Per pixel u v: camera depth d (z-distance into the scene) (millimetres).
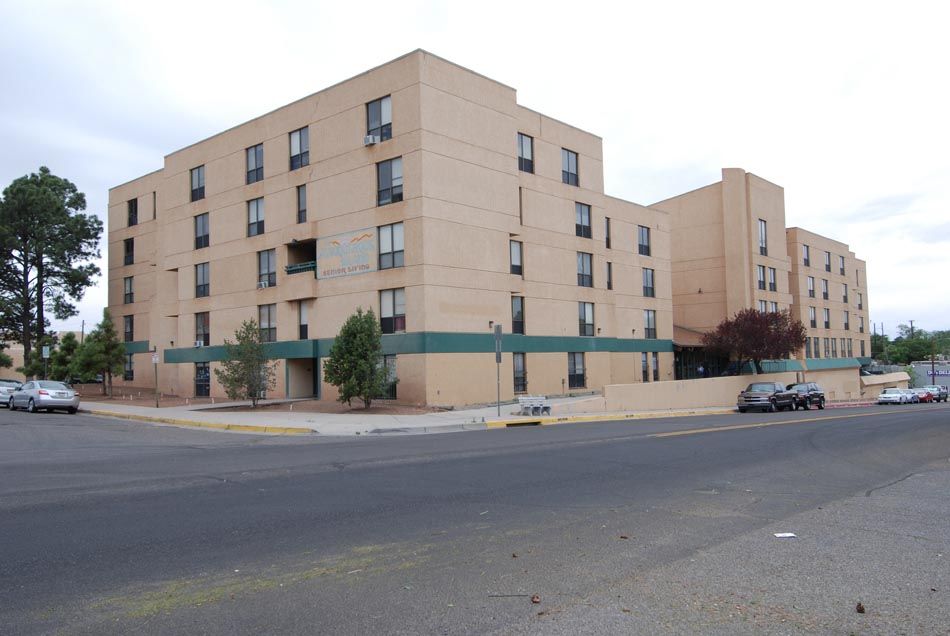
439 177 29125
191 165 39562
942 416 28844
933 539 7285
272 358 34344
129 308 50750
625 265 42969
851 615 5023
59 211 48688
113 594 5570
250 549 6934
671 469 12555
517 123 33781
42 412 30656
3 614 5129
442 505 9148
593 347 38281
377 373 27016
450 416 25219
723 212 51969
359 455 14609
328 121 32219
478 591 5598
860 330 75125
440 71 29594
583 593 5535
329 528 7832
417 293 28344
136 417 27234
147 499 9547
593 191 39156
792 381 54938
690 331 52031
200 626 4875
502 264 31953
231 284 36781
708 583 5773
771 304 54438
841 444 17172
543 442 17422
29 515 8523
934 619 4938
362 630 4777
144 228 49375
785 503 9352
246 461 13633
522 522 8148
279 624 4898
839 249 70375
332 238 31797
